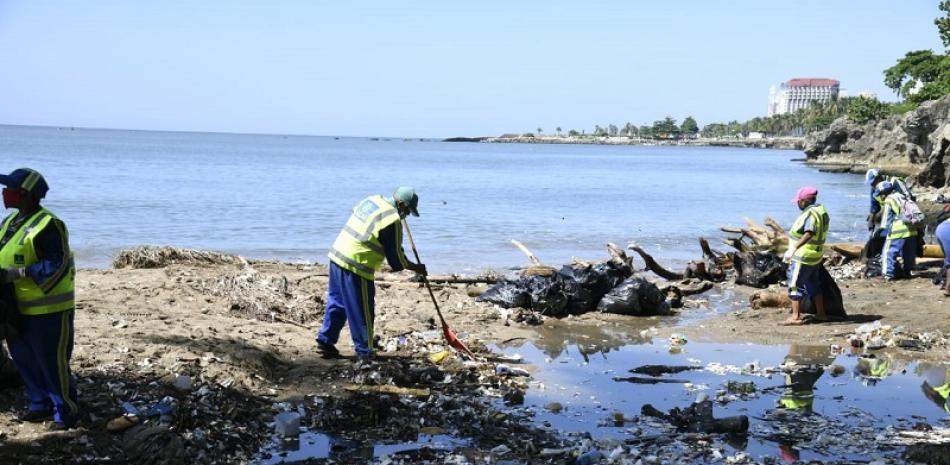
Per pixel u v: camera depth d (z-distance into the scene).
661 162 117.19
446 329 8.80
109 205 27.72
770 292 12.33
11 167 51.03
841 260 16.61
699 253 20.31
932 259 15.86
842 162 99.19
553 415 7.05
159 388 6.60
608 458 5.93
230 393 6.82
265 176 51.31
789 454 6.14
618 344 9.91
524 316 11.00
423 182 51.88
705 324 11.19
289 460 5.83
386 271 14.52
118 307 9.38
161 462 5.47
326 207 29.41
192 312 9.52
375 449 6.09
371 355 8.16
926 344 9.90
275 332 9.10
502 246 20.59
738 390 7.91
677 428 6.74
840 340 10.16
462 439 6.36
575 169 82.69
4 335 5.18
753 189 51.72
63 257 5.29
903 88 102.31
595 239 22.59
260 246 19.56
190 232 21.72
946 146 46.34
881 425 6.85
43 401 5.66
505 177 61.59
